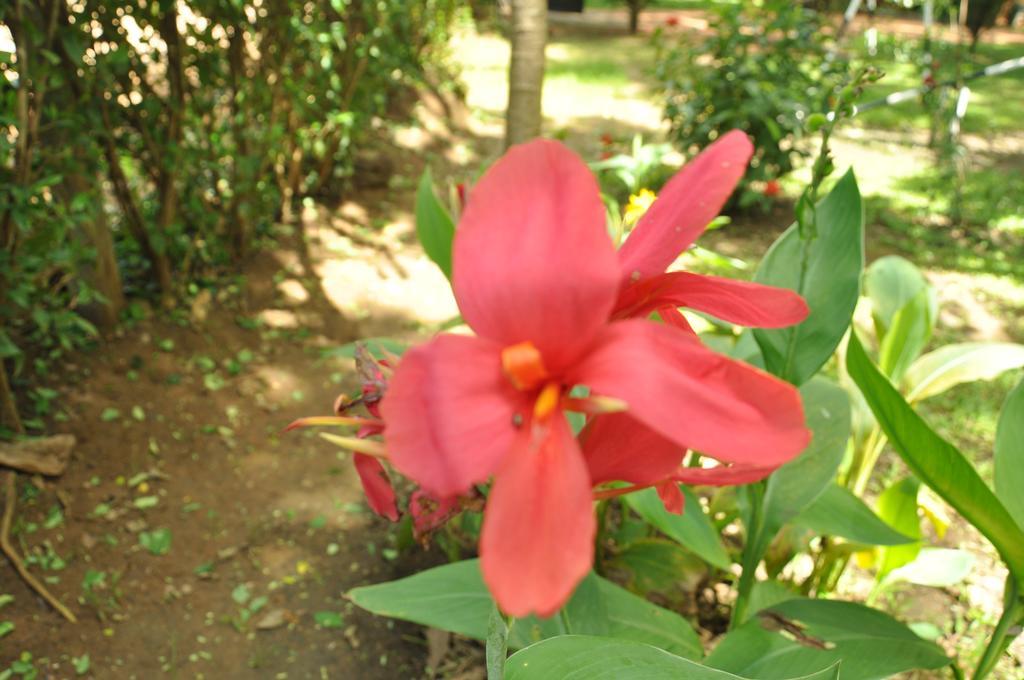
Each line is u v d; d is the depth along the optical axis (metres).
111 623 2.72
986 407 4.06
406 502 2.93
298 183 5.58
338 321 4.52
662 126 8.21
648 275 0.89
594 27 14.05
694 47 7.03
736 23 6.27
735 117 6.11
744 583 2.07
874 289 3.06
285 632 2.76
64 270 3.64
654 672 1.28
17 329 3.72
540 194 0.75
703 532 2.33
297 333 4.36
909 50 10.09
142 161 4.04
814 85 6.31
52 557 2.91
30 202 3.07
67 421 3.40
